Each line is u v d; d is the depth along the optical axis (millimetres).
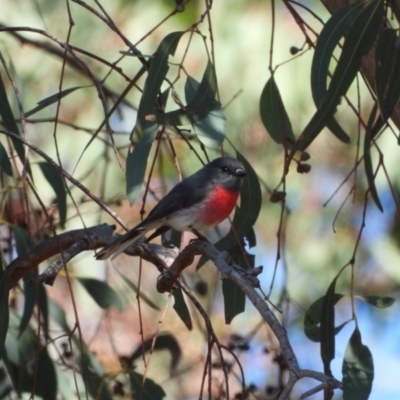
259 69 13125
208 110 7199
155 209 8820
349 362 7758
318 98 7020
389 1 7535
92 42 13484
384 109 7102
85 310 13406
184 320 8117
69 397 9023
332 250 14281
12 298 9438
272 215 14133
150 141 7203
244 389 6422
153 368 11562
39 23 13234
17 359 9094
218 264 6359
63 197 8977
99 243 7508
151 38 13469
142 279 13164
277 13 13391
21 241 8422
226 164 9008
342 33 7062
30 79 13422
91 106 13602
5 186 9898
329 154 14164
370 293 14711
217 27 13320
